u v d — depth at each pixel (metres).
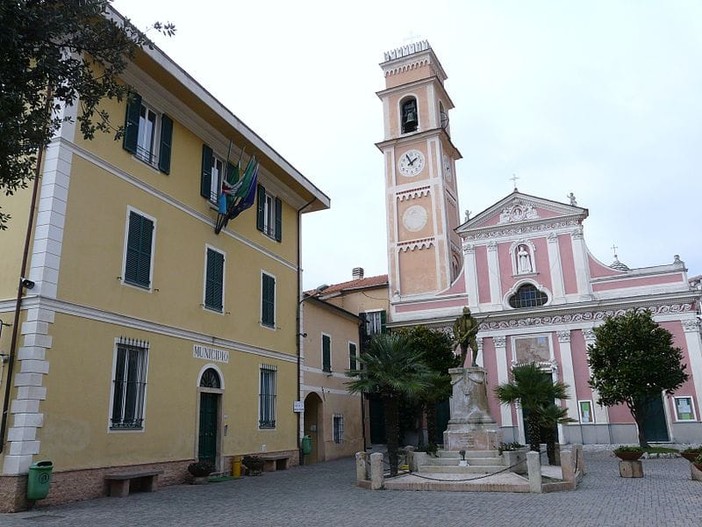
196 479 16.11
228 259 19.80
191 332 17.33
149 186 16.30
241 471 18.73
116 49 9.67
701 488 13.95
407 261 36.72
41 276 12.56
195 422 17.03
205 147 19.22
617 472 18.09
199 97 17.58
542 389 18.19
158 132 17.22
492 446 17.20
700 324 31.70
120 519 10.42
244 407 19.69
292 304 24.03
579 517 10.27
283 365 22.69
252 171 18.59
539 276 32.06
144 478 14.71
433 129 37.94
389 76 41.12
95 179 14.39
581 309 30.36
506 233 33.34
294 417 22.97
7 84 8.34
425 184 37.56
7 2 7.60
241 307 20.23
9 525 9.83
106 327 14.18
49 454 12.20
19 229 13.08
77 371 13.16
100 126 10.03
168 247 16.81
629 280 30.30
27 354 12.15
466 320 19.34
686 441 27.12
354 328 31.84
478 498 12.86
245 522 10.07
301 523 9.97
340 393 28.66
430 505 11.91
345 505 12.08
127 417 14.66
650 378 23.84
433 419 22.92
